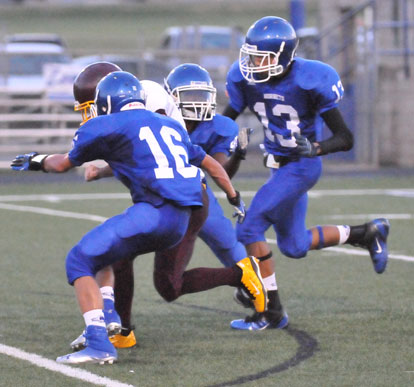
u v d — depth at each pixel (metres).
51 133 59.66
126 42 127.19
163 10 173.12
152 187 16.80
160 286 18.20
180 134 17.53
